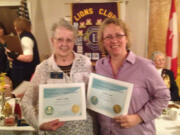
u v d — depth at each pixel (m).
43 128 1.19
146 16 3.34
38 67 1.28
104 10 3.20
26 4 3.25
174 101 2.23
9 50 2.75
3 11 3.57
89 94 1.24
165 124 1.59
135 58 1.20
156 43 3.33
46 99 1.20
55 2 3.46
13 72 2.88
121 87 1.15
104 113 1.21
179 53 3.25
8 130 1.64
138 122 1.14
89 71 1.30
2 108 1.87
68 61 1.27
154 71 1.15
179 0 3.14
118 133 1.20
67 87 1.21
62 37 1.18
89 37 3.26
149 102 1.17
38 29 3.57
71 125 1.23
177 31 3.10
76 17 3.26
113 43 1.18
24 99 1.25
